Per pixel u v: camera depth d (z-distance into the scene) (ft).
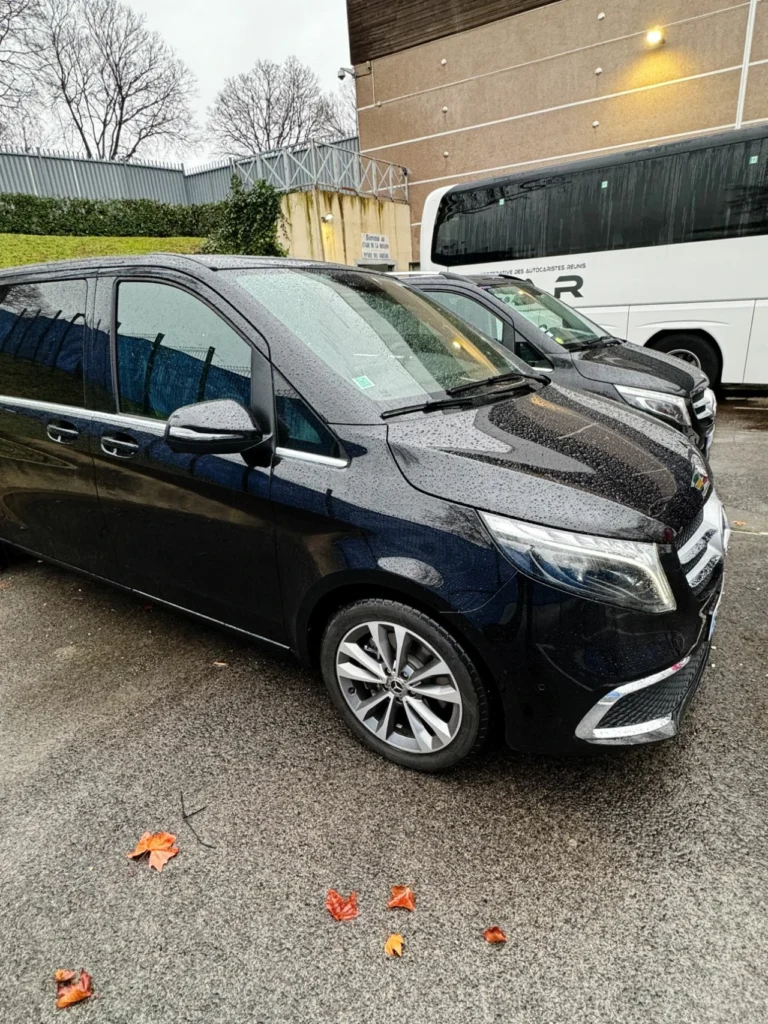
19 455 10.07
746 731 7.57
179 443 6.82
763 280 24.17
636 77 45.34
